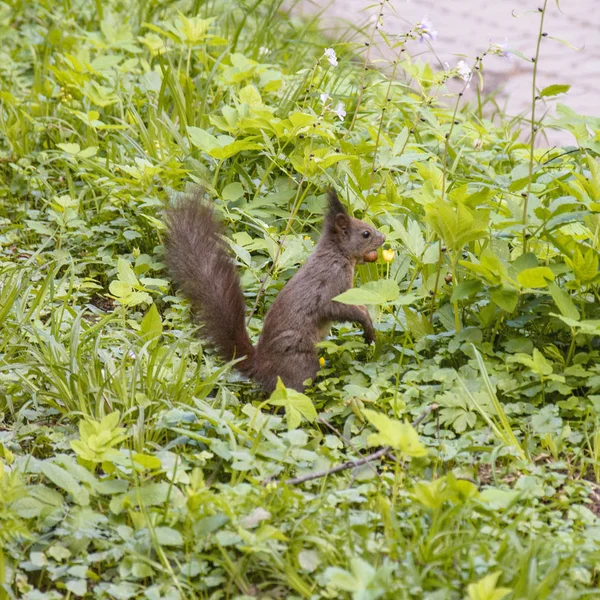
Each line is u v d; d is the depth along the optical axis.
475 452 5.79
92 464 5.34
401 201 8.30
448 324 6.90
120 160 9.78
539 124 7.48
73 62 11.05
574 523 5.12
